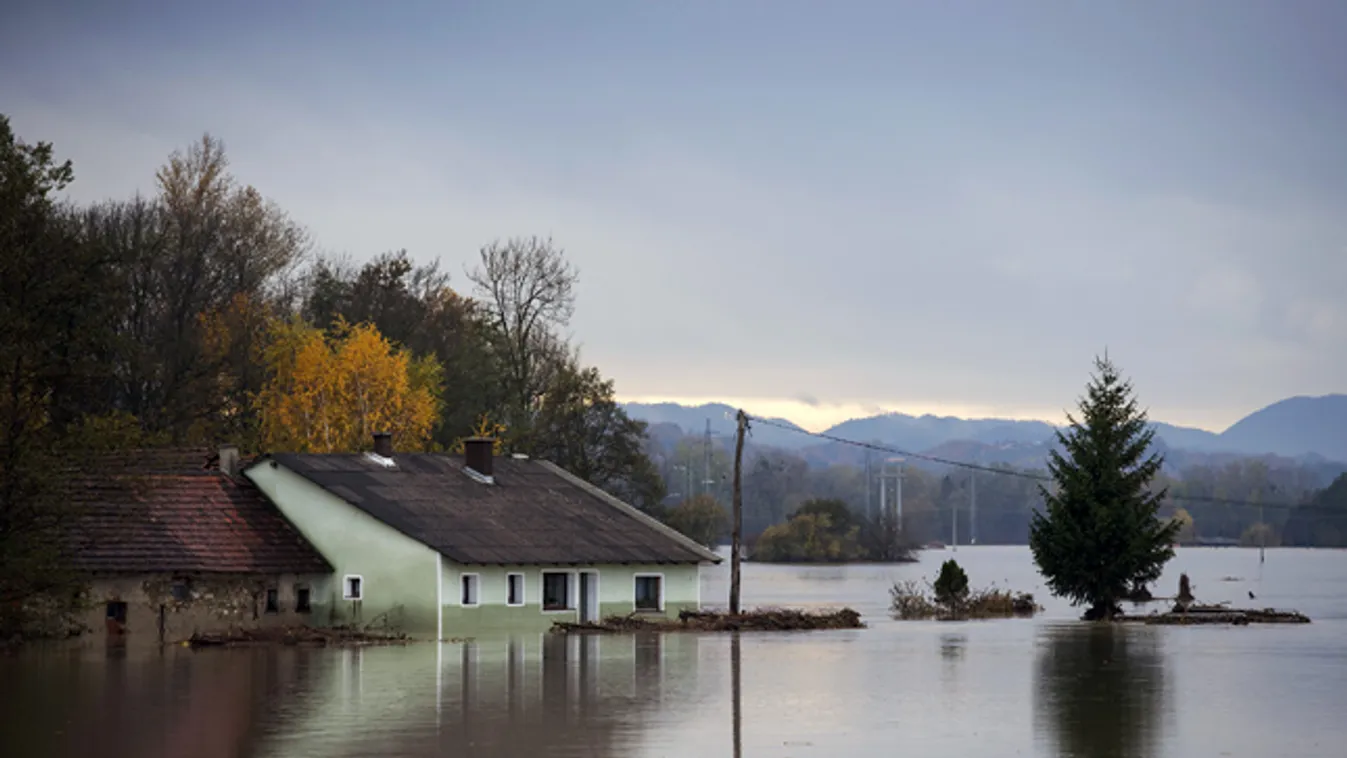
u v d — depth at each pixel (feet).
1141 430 224.74
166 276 277.64
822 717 107.65
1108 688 126.93
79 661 147.23
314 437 272.31
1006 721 106.52
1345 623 220.02
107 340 158.10
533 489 220.43
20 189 149.79
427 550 186.39
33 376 150.30
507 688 123.13
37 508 148.15
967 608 241.14
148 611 175.94
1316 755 93.30
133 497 183.83
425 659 149.79
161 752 91.04
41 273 153.79
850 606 279.28
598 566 201.26
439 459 222.48
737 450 215.31
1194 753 93.81
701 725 103.19
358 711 108.99
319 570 193.88
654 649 163.73
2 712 107.96
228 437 275.80
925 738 98.63
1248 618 218.59
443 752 91.40
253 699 115.14
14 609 163.02
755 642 174.81
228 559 185.57
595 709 110.73
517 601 193.77
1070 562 221.87
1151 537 220.02
